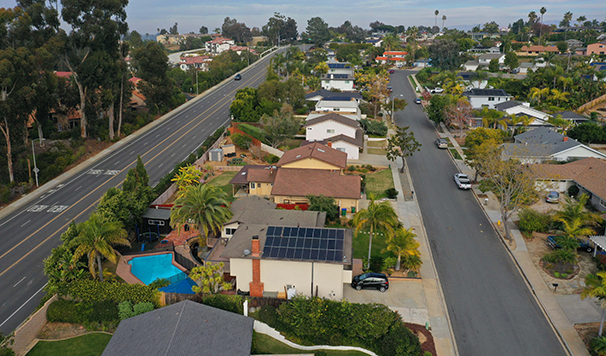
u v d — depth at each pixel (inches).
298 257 1512.1
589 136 3292.3
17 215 2324.1
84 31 3245.6
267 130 3368.6
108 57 3361.2
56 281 1555.1
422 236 2074.3
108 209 1905.8
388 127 4020.7
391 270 1766.7
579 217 1813.5
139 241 2079.2
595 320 1476.4
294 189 2273.6
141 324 1307.8
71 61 3341.5
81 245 1557.6
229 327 1316.4
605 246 1706.4
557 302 1576.0
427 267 1814.7
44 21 3184.1
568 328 1446.9
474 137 3100.4
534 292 1641.2
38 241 2041.1
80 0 3193.9
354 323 1386.6
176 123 4153.5
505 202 2018.9
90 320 1480.1
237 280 1588.3
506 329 1457.9
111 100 3432.6
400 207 2375.7
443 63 6422.2
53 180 2819.9
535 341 1403.8
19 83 2650.1
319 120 3321.9
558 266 1775.3
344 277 1544.0
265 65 7765.8
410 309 1540.4
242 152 3366.1
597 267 1761.8
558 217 1855.3
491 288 1678.2
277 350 1350.9
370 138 3649.1
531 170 2123.5
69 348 1373.0
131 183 2164.1
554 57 6737.2
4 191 2490.2
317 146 2632.9
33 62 2691.9
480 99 4453.7
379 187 2650.1
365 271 1753.2
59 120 3752.5
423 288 1664.6
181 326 1248.8
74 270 1589.6
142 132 3873.0
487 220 2235.5
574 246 1777.8
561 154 2719.0
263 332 1412.4
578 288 1643.7
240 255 1549.0
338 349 1368.1
